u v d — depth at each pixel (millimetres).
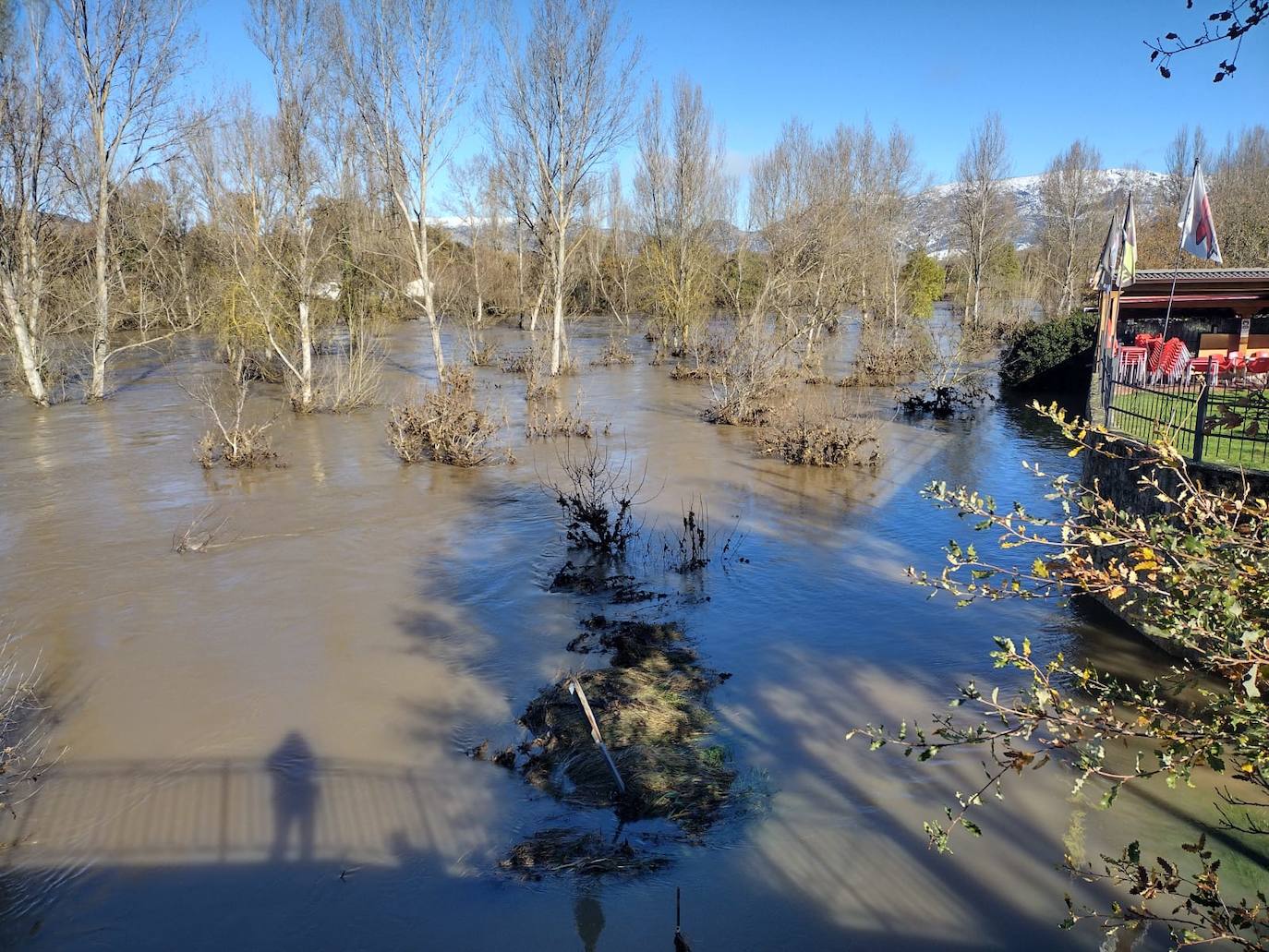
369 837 5980
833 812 6258
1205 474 8375
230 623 9562
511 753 6941
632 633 9172
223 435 19141
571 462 17500
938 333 35125
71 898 5398
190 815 6215
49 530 12922
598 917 5211
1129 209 14570
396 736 7273
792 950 4977
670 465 17266
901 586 10602
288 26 22562
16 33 22922
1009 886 5512
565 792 6484
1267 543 2857
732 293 35625
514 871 5617
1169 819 6168
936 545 12156
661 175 39188
